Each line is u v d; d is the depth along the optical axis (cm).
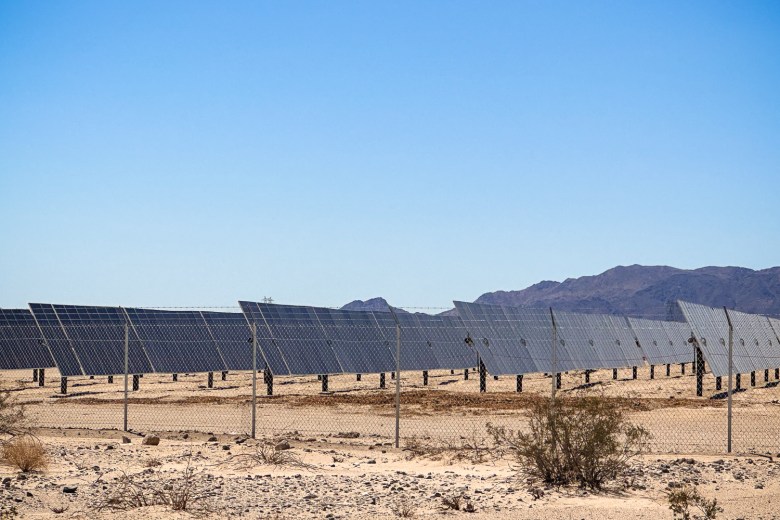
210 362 4338
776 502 1454
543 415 1789
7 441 2014
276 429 2589
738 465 1839
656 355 5381
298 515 1373
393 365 4253
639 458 1914
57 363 3875
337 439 2344
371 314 4422
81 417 2952
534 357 4069
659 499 1501
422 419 2870
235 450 2059
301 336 3975
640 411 3017
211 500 1476
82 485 1588
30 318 4656
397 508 1419
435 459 1948
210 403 3450
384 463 1916
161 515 1348
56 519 1323
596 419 1702
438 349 4534
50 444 2120
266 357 3772
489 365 3784
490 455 1992
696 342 3669
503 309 4125
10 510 1355
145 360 4141
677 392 3966
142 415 3019
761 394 3750
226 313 4716
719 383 3931
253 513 1386
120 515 1351
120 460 1897
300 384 4719
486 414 2986
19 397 3766
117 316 4294
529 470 1711
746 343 4347
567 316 4594
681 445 2222
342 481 1664
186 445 2136
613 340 4884
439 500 1488
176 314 4541
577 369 4322
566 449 1647
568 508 1430
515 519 1352
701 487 1599
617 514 1380
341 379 5234
